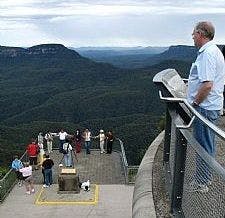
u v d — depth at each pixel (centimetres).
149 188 388
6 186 1694
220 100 362
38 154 2073
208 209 263
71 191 1705
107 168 2095
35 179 1920
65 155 2086
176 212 320
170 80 392
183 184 318
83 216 1509
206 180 269
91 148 2408
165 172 404
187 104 310
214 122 378
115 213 1531
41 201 1633
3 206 1589
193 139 272
